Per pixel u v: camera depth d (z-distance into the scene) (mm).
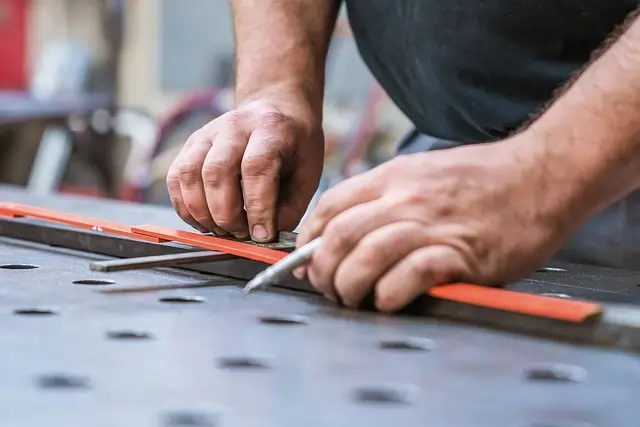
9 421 350
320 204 628
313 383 415
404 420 364
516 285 713
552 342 513
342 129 3000
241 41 1065
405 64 1103
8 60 3525
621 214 1059
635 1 882
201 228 835
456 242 585
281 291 665
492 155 616
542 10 925
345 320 567
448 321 570
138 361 446
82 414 360
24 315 551
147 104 3695
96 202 1325
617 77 610
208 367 438
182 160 830
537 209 594
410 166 619
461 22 981
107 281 688
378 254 577
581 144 600
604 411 381
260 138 810
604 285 729
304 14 1074
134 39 3672
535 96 994
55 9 3508
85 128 2840
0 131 3020
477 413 375
